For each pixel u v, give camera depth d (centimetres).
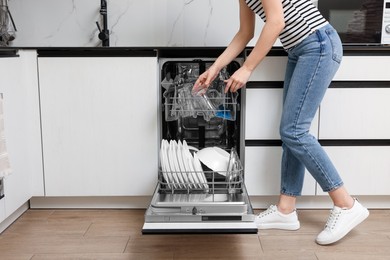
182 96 191
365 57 189
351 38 222
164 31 243
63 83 193
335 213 171
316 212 205
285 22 158
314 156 165
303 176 183
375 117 194
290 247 168
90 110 196
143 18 242
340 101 193
